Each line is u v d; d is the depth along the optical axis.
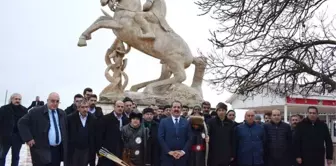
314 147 9.25
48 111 8.48
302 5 8.78
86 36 15.68
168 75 17.17
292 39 9.10
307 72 8.91
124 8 16.14
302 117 10.94
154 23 16.56
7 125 10.60
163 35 16.58
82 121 8.92
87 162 8.89
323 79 8.77
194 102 16.25
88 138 8.88
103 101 15.31
